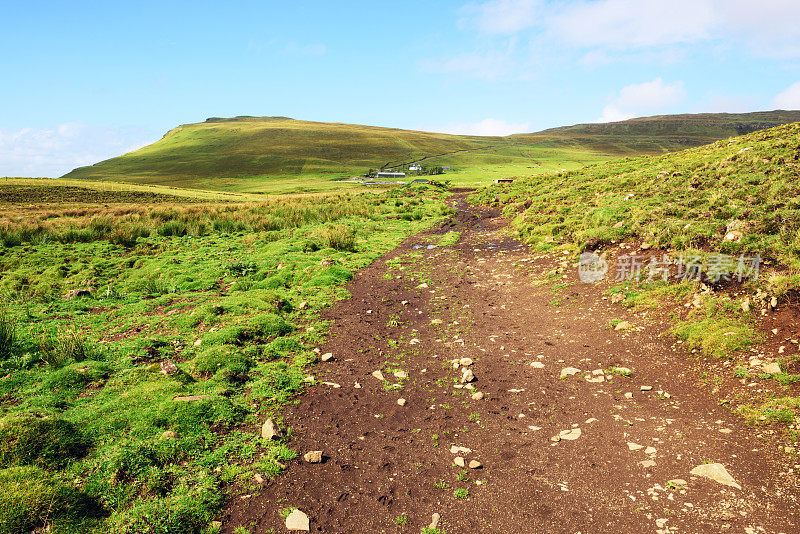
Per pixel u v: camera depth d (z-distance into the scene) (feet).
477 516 14.42
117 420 18.24
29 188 273.95
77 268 51.44
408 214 97.76
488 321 35.32
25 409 18.85
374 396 23.18
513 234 70.18
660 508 13.97
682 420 19.06
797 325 23.24
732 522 12.97
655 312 30.96
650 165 91.25
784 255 29.63
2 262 53.72
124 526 13.05
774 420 17.52
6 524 12.28
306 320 35.06
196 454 16.93
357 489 15.83
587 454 17.38
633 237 46.34
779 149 58.59
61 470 15.07
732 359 22.88
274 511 14.53
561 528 13.66
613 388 22.97
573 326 32.53
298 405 21.84
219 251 61.93
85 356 25.50
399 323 35.17
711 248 35.12
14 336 27.17
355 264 54.80
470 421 20.67
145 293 42.65
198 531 13.60
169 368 23.34
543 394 23.06
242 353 27.09
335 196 134.21
